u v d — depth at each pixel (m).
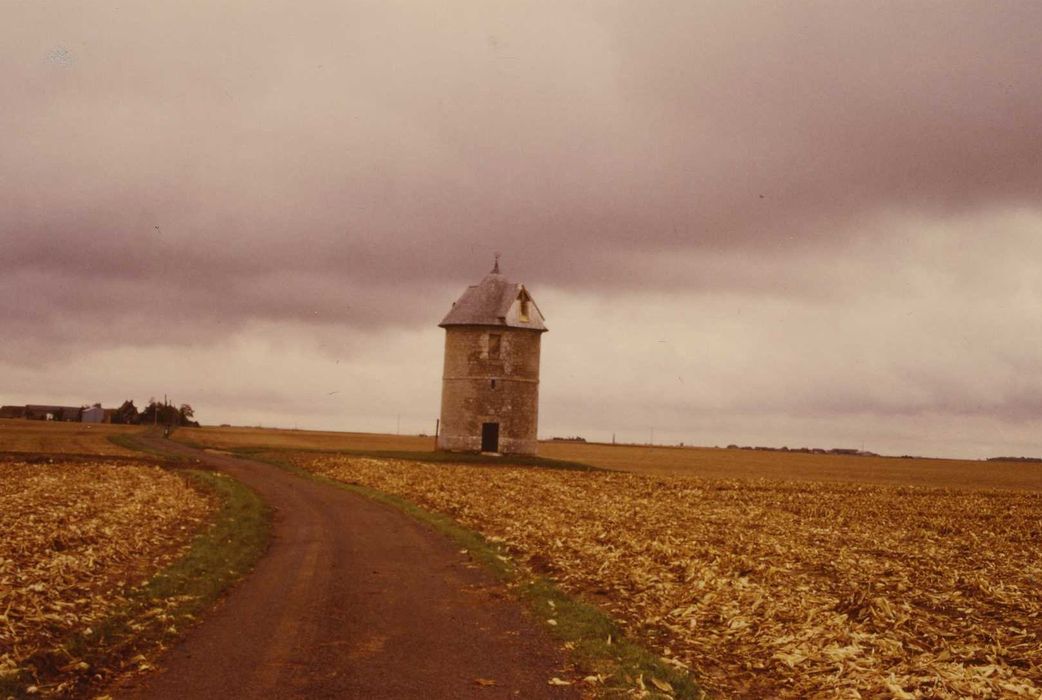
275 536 25.88
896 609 17.05
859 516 42.19
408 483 46.75
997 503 54.75
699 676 12.26
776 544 26.12
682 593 17.73
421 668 11.89
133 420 176.62
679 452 167.75
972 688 11.73
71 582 16.62
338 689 10.87
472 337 79.44
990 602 18.84
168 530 25.75
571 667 12.09
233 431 154.12
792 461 137.62
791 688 11.91
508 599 16.77
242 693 10.67
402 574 19.38
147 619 14.31
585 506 37.44
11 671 10.88
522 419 79.88
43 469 50.12
